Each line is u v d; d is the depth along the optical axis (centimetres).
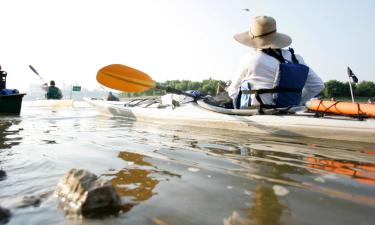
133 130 427
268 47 426
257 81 414
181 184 173
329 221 124
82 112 802
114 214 131
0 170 201
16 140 327
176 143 317
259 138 357
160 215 130
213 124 460
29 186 167
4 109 706
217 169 208
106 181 142
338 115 364
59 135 369
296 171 203
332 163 227
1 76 746
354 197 151
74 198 137
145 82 521
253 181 180
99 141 325
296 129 373
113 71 522
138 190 163
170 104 572
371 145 310
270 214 131
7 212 130
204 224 122
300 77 399
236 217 128
